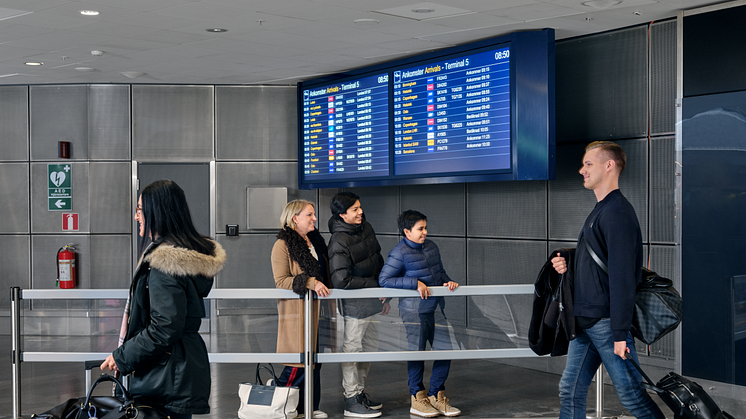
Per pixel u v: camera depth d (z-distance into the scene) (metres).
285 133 9.01
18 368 4.62
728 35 5.29
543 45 6.19
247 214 8.88
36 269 8.82
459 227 7.60
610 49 6.25
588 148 3.68
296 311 4.58
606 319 3.49
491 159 6.54
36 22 5.82
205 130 8.89
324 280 4.91
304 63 7.62
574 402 3.73
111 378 2.95
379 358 4.65
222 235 8.93
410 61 7.24
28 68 7.77
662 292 3.56
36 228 8.82
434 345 4.68
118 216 8.75
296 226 4.74
